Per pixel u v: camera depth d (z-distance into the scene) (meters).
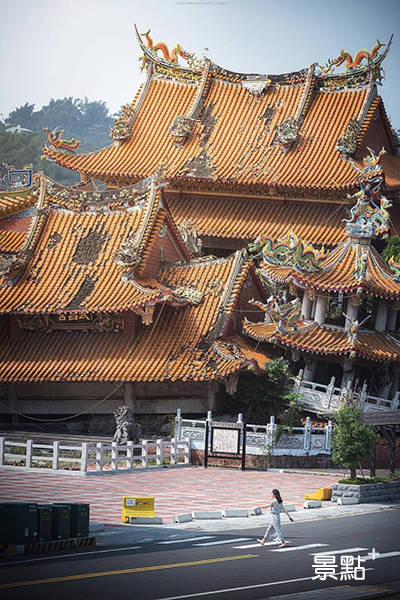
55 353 69.38
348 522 43.25
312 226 83.00
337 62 90.62
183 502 47.62
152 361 67.06
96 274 71.12
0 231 78.75
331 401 65.00
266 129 89.00
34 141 192.75
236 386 66.44
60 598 27.36
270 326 68.56
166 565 32.66
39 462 59.81
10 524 34.50
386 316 69.38
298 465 61.62
